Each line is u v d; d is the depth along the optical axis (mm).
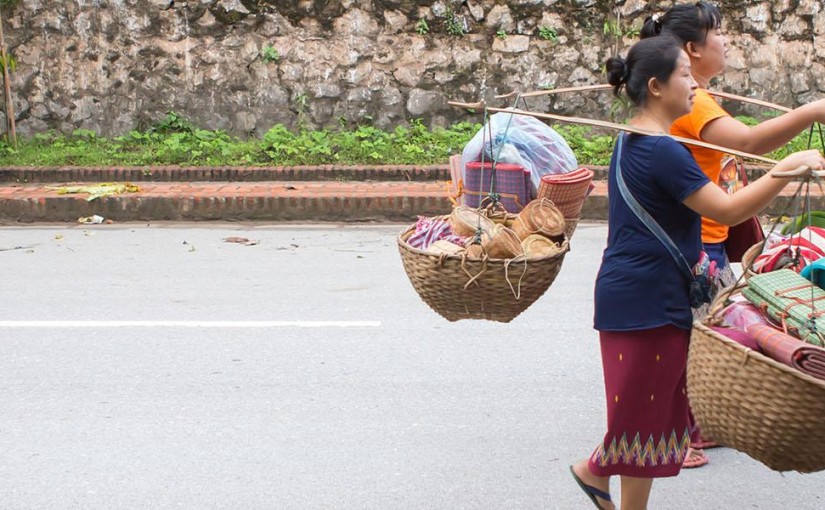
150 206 16531
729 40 20578
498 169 7051
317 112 20391
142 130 20406
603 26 20500
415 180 18438
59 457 7273
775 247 5855
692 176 5234
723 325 5207
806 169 4820
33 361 9352
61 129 20422
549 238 6480
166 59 20281
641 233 5465
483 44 20453
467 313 6297
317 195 16594
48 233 15625
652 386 5512
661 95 5449
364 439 7582
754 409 4570
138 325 10461
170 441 7543
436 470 7070
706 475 7027
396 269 13055
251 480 6910
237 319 10680
